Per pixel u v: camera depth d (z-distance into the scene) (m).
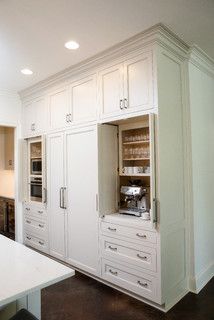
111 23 2.15
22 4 1.89
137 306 2.36
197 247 2.71
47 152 3.59
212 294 2.59
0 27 2.18
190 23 2.17
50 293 2.61
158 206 2.27
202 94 2.96
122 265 2.56
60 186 3.35
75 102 3.15
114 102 2.67
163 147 2.34
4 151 5.25
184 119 2.68
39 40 2.42
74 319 2.17
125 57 2.56
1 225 4.91
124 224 2.54
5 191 5.24
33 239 3.88
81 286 2.75
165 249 2.31
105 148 2.83
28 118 4.02
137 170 2.74
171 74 2.49
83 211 3.02
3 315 1.37
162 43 2.35
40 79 3.48
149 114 2.28
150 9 1.97
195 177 2.72
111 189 2.87
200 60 2.83
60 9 1.95
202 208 2.86
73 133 3.17
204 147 2.96
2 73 3.25
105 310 2.31
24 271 1.35
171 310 2.30
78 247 3.08
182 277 2.56
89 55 2.75
